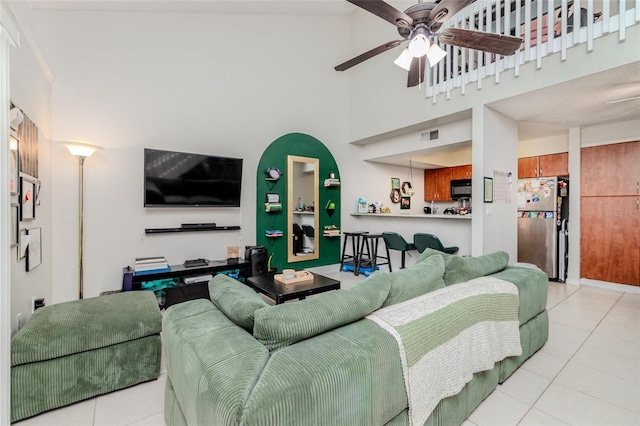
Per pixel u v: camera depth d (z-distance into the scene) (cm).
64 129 311
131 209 345
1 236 130
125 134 343
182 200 363
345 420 95
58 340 163
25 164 225
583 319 294
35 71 254
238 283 156
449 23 352
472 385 159
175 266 363
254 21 433
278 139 454
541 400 171
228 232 413
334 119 511
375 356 105
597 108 340
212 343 110
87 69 322
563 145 451
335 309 117
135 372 186
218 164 388
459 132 396
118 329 180
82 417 159
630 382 188
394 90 442
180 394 118
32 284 241
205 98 394
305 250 486
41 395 159
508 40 220
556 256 439
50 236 297
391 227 485
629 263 387
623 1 238
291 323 106
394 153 490
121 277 339
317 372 91
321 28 493
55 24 308
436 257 192
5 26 129
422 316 131
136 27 349
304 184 481
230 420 77
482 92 331
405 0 425
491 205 346
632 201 383
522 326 208
